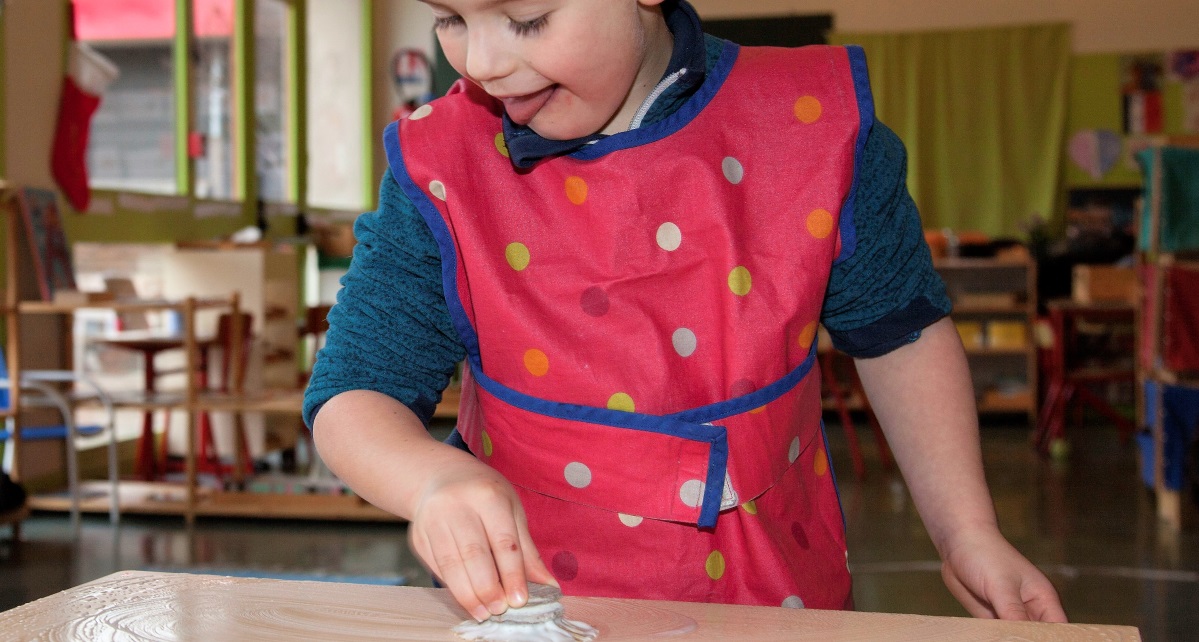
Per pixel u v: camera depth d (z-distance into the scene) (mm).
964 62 8641
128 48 6461
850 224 869
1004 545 875
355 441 753
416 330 842
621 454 822
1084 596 3467
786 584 838
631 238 828
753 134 858
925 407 933
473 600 637
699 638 647
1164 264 4422
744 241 838
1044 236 8258
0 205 4539
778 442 849
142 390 5328
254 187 7242
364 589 762
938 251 7289
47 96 5230
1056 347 6164
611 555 835
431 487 680
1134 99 8562
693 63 834
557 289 829
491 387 856
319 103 8688
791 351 855
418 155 839
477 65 731
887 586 3584
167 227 6168
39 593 3496
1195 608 3309
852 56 897
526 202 841
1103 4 8570
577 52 726
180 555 4016
